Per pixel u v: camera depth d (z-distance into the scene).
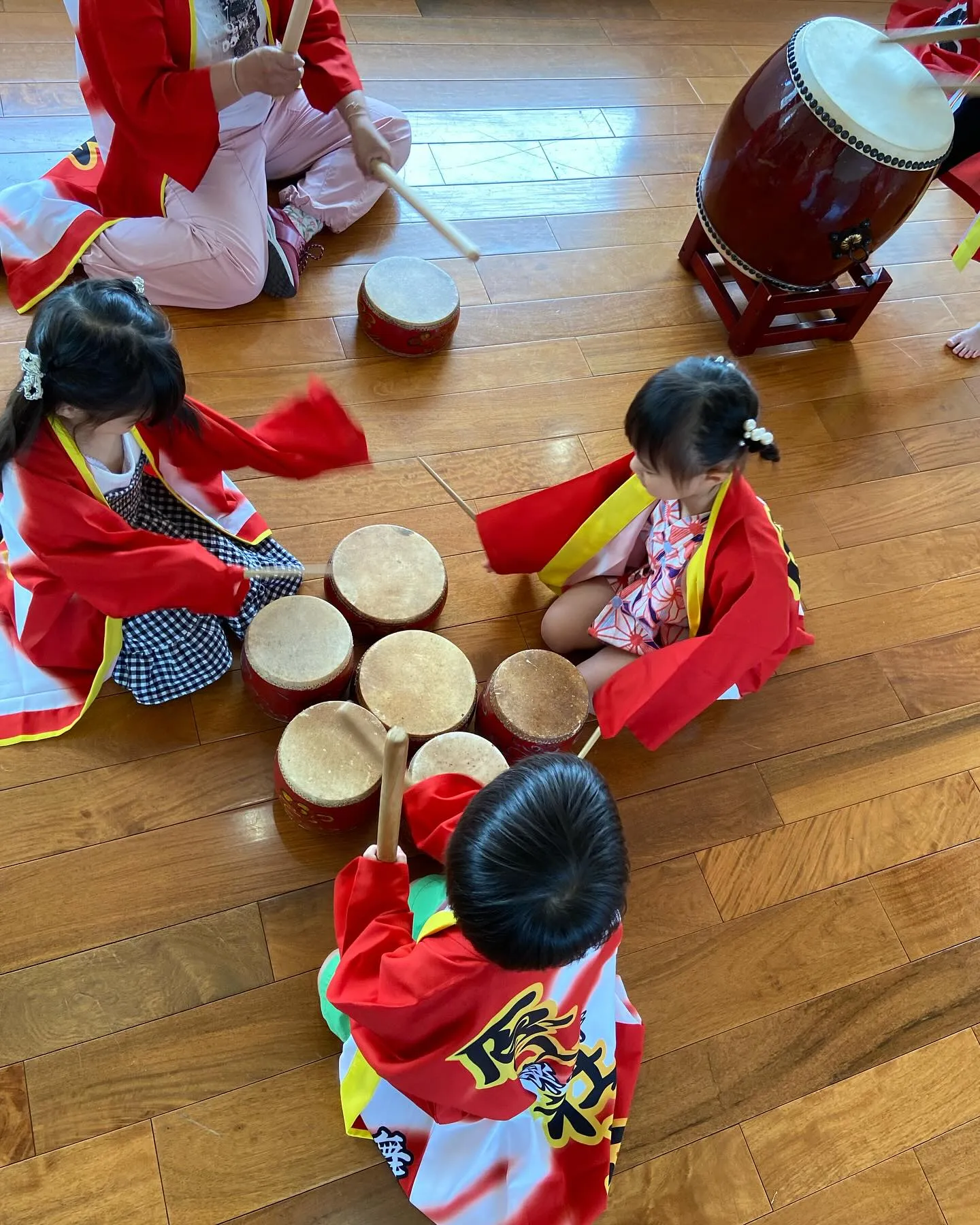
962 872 1.83
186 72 1.70
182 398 1.36
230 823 1.62
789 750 1.90
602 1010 1.33
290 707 1.62
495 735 1.64
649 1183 1.46
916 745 1.96
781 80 1.99
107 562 1.40
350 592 1.68
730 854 1.77
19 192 2.01
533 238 2.47
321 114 2.24
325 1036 1.48
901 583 2.17
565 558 1.81
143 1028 1.44
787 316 2.52
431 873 1.63
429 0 2.83
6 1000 1.42
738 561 1.53
